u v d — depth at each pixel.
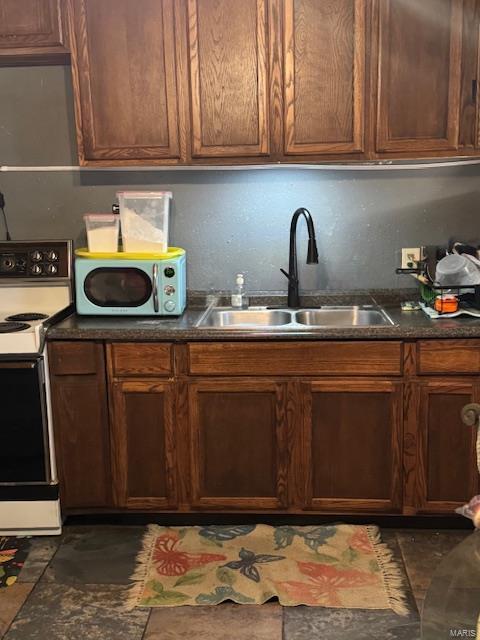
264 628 2.18
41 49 2.81
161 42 2.76
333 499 2.74
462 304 2.86
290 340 2.63
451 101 2.73
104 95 2.81
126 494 2.79
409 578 2.43
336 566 2.50
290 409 2.68
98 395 2.72
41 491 2.72
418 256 3.15
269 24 2.72
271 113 2.79
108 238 2.92
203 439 2.73
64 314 2.97
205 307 3.15
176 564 2.54
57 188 3.19
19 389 2.63
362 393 2.65
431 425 2.65
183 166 3.07
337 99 2.76
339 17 2.71
